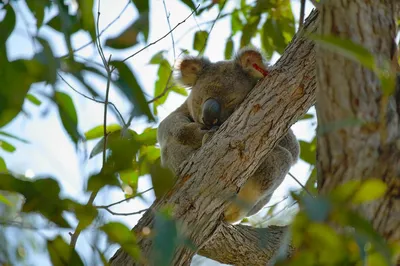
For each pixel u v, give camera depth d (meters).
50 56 4.12
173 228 4.04
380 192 3.94
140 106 4.37
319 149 4.57
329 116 4.46
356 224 3.82
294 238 4.10
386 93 4.16
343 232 4.19
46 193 4.47
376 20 4.57
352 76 4.43
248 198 9.54
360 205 4.44
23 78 4.12
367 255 3.98
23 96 4.14
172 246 3.98
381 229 4.43
